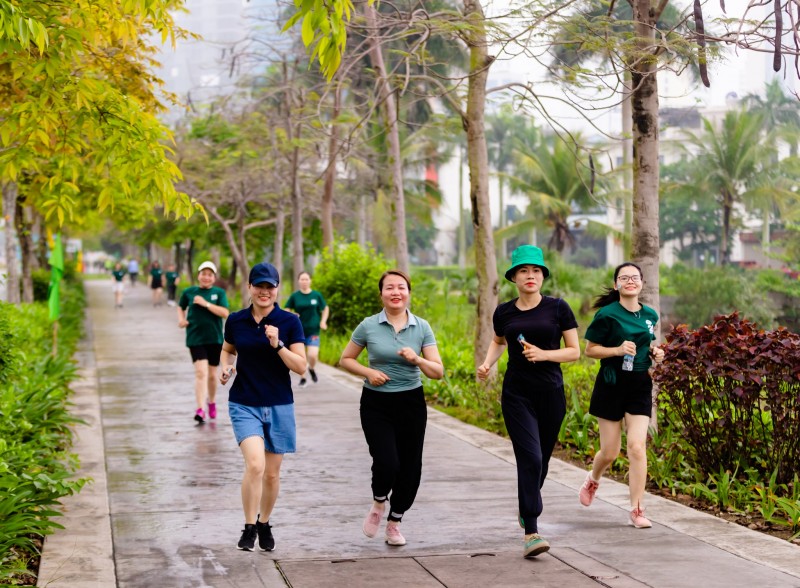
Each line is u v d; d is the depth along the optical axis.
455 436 16.31
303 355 9.32
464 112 20.42
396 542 9.67
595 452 14.26
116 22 12.12
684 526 10.24
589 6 15.23
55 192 11.95
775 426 11.51
